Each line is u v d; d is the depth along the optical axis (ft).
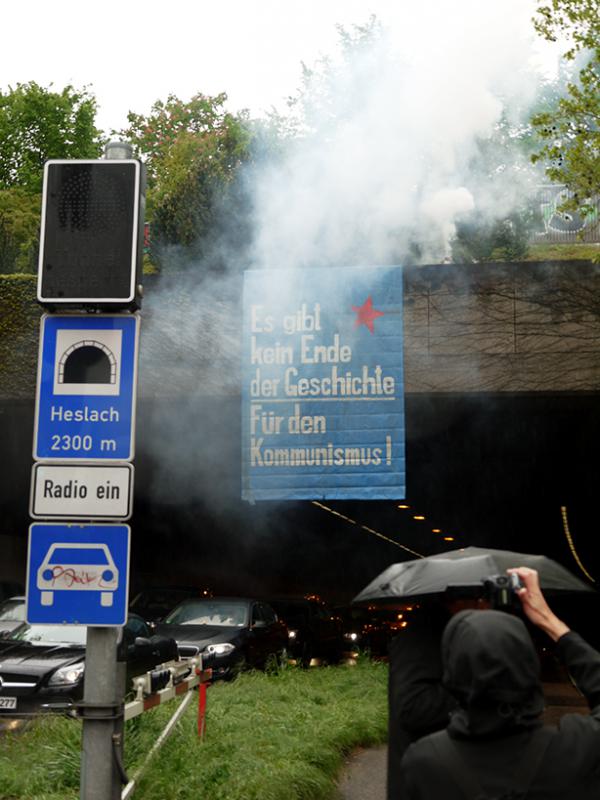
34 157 154.30
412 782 8.23
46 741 29.58
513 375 55.26
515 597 9.78
